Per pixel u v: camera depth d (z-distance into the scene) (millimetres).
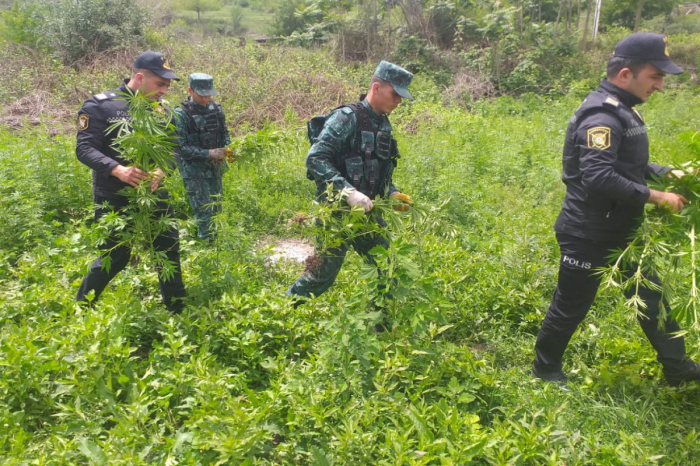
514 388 3424
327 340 3301
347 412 2953
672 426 3303
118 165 3797
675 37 23625
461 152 9172
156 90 3957
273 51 16938
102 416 3061
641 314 3062
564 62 18172
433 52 18141
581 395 3508
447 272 4773
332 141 3570
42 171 6984
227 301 4113
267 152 6066
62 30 16188
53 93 13320
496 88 17438
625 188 3035
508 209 7066
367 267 3342
